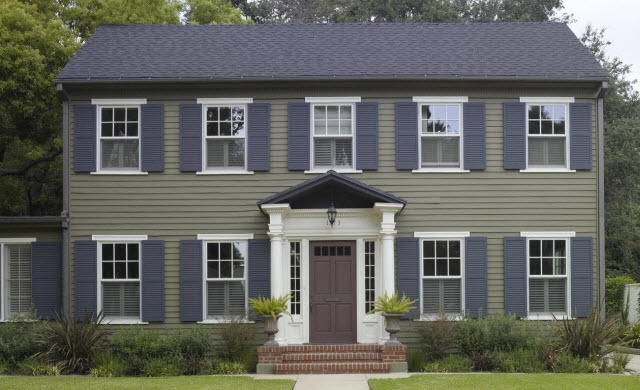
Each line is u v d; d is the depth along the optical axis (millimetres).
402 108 17562
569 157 17578
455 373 15102
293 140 17500
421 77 17266
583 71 17609
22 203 26844
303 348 16297
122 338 16125
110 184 17453
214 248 17469
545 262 17562
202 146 17547
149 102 17641
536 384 13320
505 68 17688
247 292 17312
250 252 17297
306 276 17172
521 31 19875
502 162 17578
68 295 17234
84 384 13648
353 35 19750
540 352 15961
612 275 30016
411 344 17078
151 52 18688
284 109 17672
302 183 16484
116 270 17469
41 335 16125
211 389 13039
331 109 17750
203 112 17641
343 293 17234
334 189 16984
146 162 17469
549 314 17453
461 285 17422
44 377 14836
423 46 19000
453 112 17734
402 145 17500
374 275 17234
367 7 37875
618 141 30812
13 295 17562
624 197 32125
